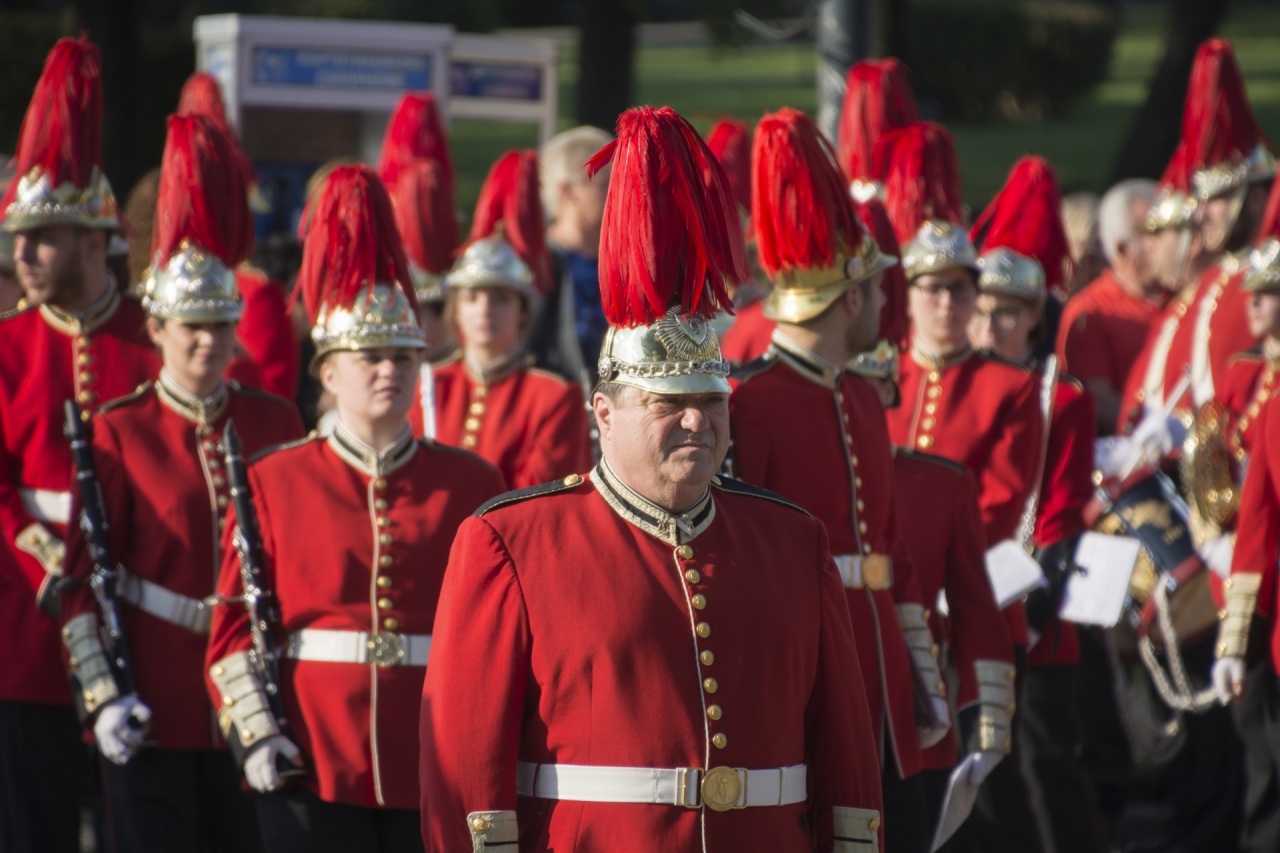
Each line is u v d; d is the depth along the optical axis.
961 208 18.41
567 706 9.90
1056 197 20.08
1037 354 23.56
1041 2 91.06
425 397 19.50
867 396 15.00
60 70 17.38
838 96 22.78
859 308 14.37
